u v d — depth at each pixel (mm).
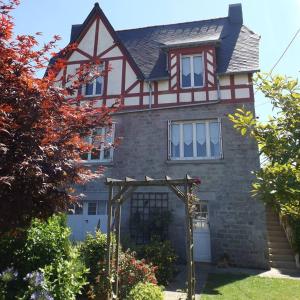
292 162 3832
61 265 5629
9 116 3832
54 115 4281
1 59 3863
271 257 11141
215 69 12195
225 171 11352
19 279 5801
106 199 12016
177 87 12375
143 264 6898
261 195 3957
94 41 13531
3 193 3777
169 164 11828
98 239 7508
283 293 7504
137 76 12672
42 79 4289
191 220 6625
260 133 4281
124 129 12508
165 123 12234
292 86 4133
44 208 4309
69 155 4426
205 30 14539
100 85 13203
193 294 6316
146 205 11703
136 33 15492
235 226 10945
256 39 13531
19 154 3744
